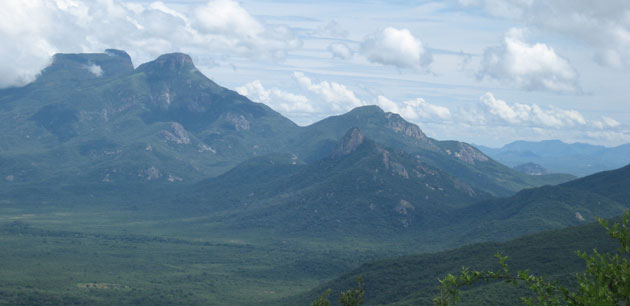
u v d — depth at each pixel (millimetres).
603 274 29812
